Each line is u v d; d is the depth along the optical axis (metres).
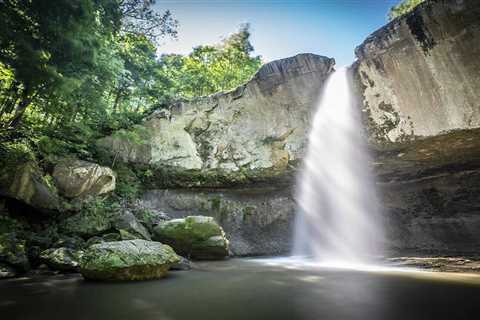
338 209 16.34
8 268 7.18
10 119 9.85
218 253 12.56
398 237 14.85
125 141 15.68
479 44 9.37
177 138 15.96
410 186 14.85
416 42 10.48
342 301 5.18
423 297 5.34
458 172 13.42
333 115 13.15
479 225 12.80
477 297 5.29
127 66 18.08
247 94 14.75
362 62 11.80
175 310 4.67
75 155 12.45
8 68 7.24
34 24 7.38
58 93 8.48
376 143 12.08
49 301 5.15
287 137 14.31
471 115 9.67
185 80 23.72
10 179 8.91
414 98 10.79
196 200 16.23
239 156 15.05
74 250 8.66
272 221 16.41
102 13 10.91
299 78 13.74
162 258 7.77
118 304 5.00
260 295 5.72
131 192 14.44
